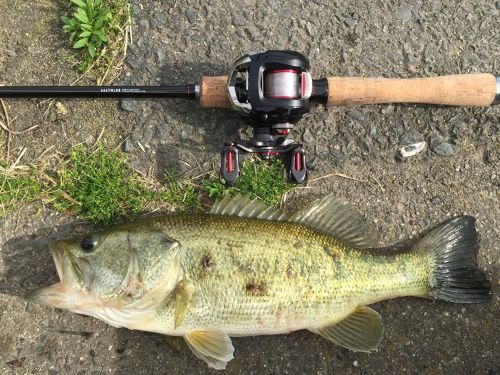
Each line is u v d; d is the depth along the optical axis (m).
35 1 0.59
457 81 0.55
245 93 0.49
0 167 0.57
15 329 0.55
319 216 0.55
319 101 0.54
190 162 0.59
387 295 0.53
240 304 0.49
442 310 0.58
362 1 0.61
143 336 0.56
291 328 0.51
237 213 0.53
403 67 0.61
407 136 0.60
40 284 0.56
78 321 0.56
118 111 0.59
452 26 0.62
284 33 0.61
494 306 0.58
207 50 0.60
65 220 0.57
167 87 0.53
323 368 0.57
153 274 0.48
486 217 0.60
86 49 0.58
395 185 0.60
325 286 0.51
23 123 0.58
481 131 0.60
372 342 0.53
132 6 0.60
